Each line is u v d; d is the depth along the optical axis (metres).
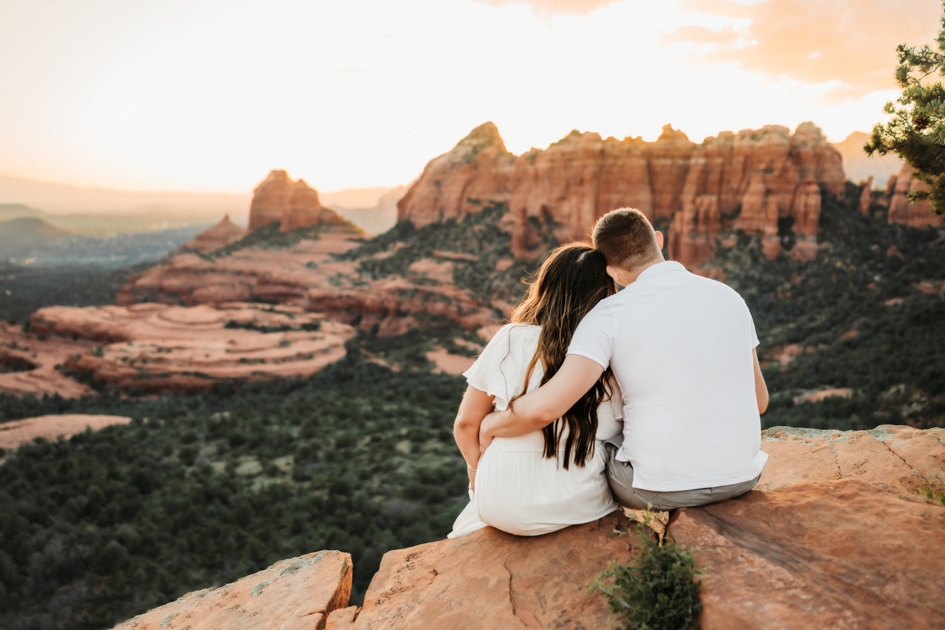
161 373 69.12
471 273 111.12
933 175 8.35
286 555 23.25
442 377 68.00
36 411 61.09
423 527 23.58
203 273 157.50
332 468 33.09
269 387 69.62
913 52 7.97
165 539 25.45
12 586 22.16
